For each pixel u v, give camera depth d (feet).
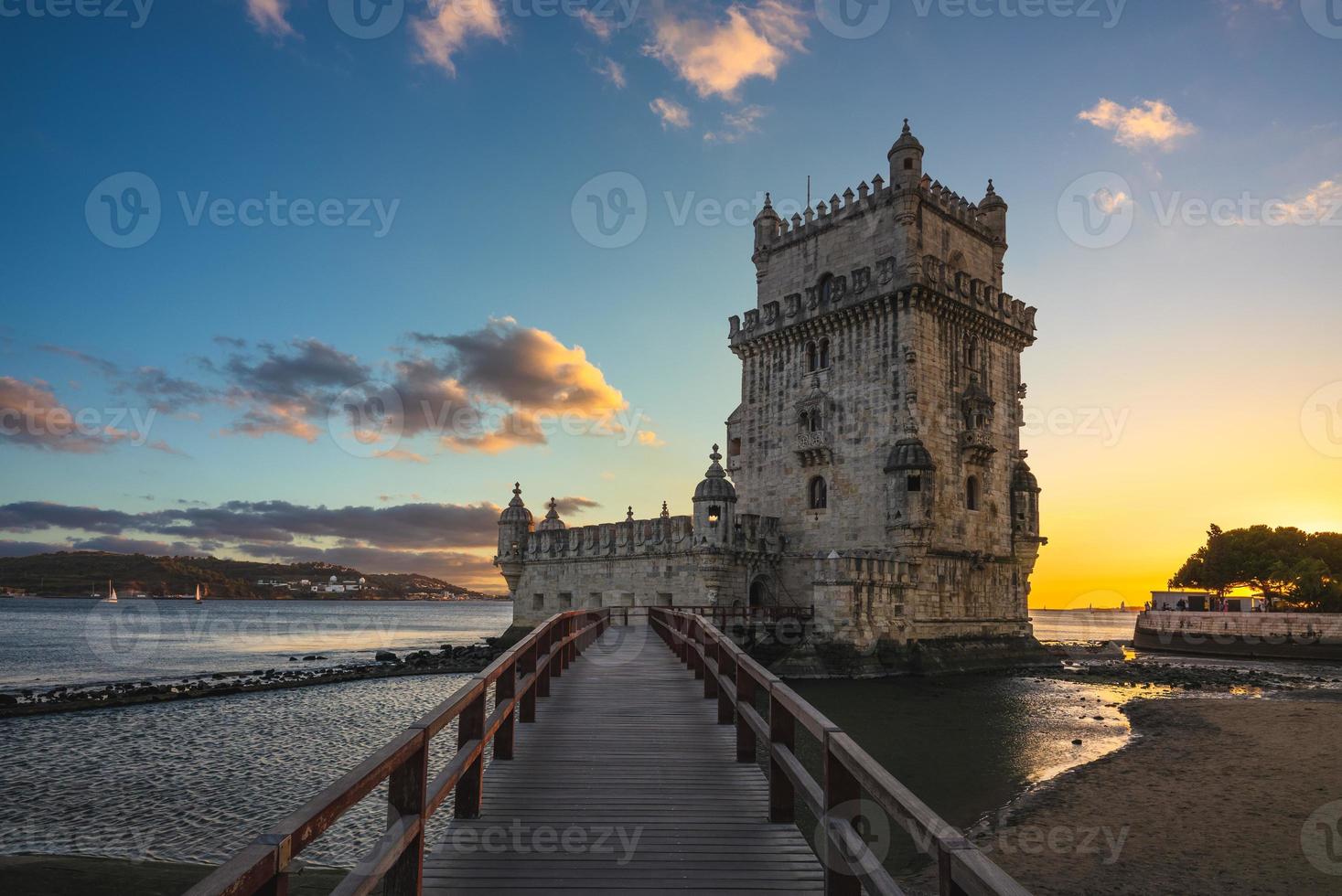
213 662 227.61
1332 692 154.10
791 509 184.96
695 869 28.73
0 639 331.57
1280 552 313.53
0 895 40.19
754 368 199.93
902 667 155.33
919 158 171.53
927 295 167.53
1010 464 187.83
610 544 200.75
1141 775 81.76
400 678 176.24
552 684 70.23
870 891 18.58
